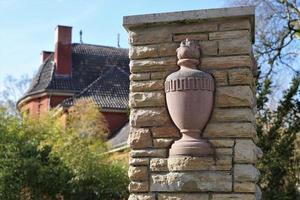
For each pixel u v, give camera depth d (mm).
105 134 27234
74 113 24922
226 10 5422
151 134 5492
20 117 20156
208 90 5301
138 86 5602
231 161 5223
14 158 16375
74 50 36688
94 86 33156
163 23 5602
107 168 17500
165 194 5340
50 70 35469
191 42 5453
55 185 16609
